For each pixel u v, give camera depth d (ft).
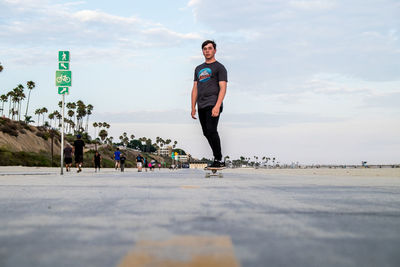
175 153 262.26
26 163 217.15
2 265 4.01
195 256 4.43
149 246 4.98
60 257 4.38
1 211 8.52
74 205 9.63
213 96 27.89
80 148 55.88
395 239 5.57
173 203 10.11
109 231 6.11
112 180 23.48
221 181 21.95
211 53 28.14
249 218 7.58
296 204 10.14
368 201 11.09
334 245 5.13
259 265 4.06
